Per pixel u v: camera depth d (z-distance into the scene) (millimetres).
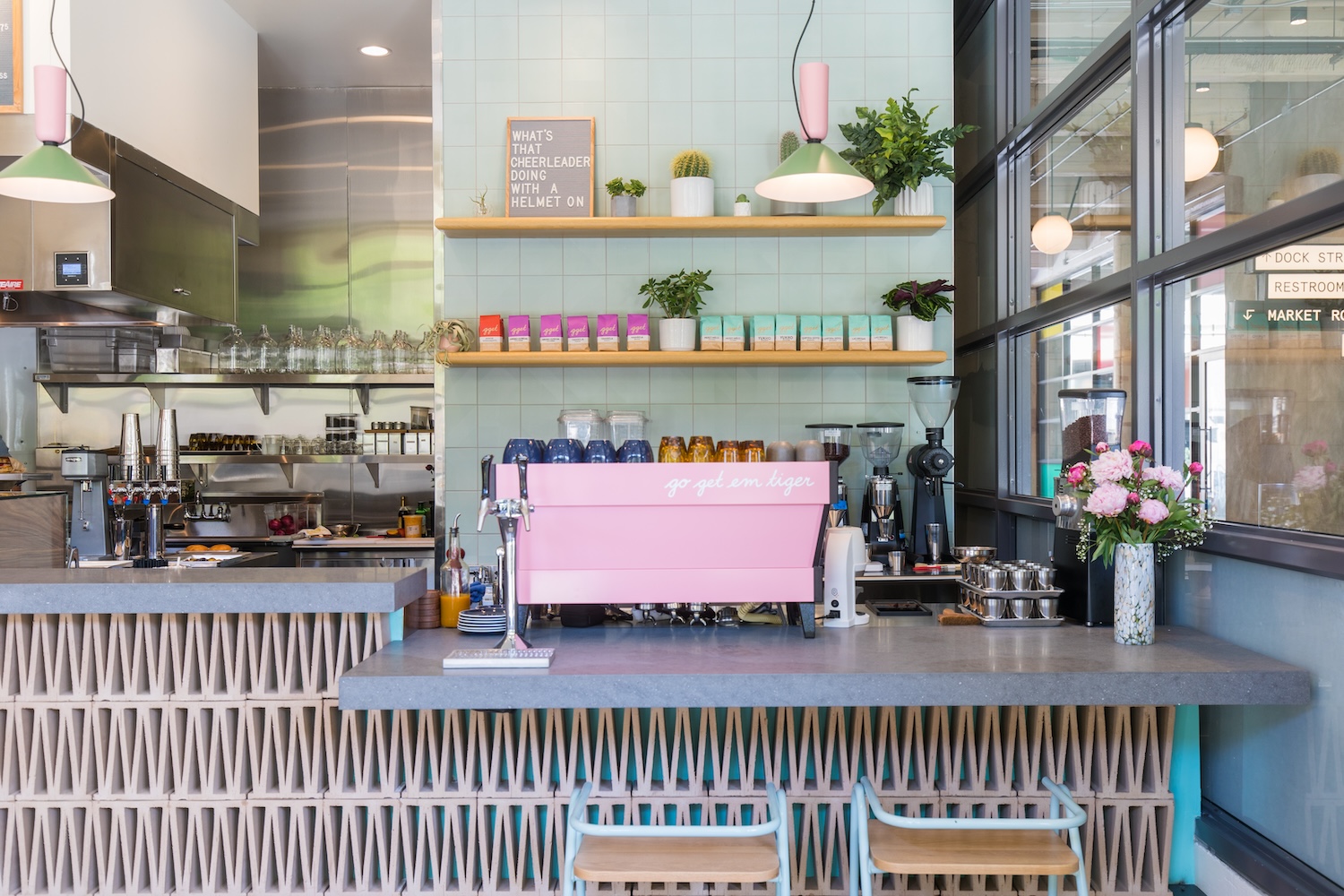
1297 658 2207
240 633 2613
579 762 2734
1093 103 3340
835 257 3936
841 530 2744
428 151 5891
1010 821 1896
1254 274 2371
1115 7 3180
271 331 5836
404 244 5883
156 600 2438
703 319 3742
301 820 2604
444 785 2613
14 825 2604
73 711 2625
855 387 3941
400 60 5555
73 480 3980
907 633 2576
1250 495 2414
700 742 2586
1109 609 2656
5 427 5457
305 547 5172
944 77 3920
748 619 2695
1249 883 2322
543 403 3928
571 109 3926
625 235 3873
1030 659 2246
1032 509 3725
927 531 3719
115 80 4027
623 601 2432
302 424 5730
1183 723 2598
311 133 5879
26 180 3125
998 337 4211
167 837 2619
